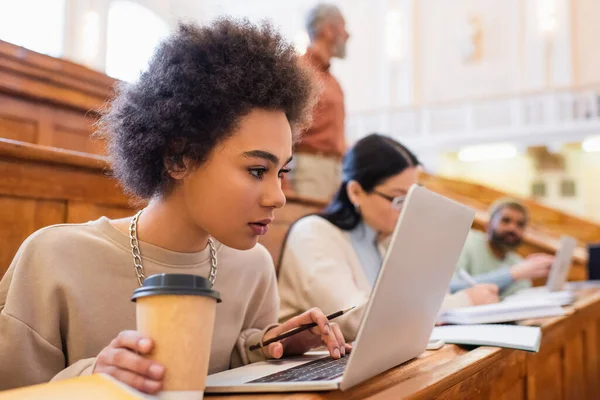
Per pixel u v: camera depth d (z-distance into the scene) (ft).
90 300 2.64
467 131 34.24
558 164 35.86
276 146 2.43
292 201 6.45
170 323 1.83
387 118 36.60
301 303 4.63
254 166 2.40
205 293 1.87
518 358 3.60
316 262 4.69
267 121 2.43
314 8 7.96
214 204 2.42
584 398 6.10
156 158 2.53
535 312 4.85
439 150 34.71
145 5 25.82
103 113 2.90
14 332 2.45
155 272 2.75
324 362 2.69
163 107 2.41
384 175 4.99
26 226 3.84
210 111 2.35
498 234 9.61
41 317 2.56
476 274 9.56
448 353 3.05
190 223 2.72
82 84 6.31
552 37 33.09
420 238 2.25
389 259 2.06
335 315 2.94
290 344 3.04
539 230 15.71
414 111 35.88
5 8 20.97
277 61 2.56
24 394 1.54
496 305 4.75
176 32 2.59
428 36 36.63
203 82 2.38
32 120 5.81
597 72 32.14
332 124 8.05
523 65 33.81
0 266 3.66
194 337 1.85
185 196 2.54
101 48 24.11
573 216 23.82
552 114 32.09
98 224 2.80
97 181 4.34
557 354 4.91
